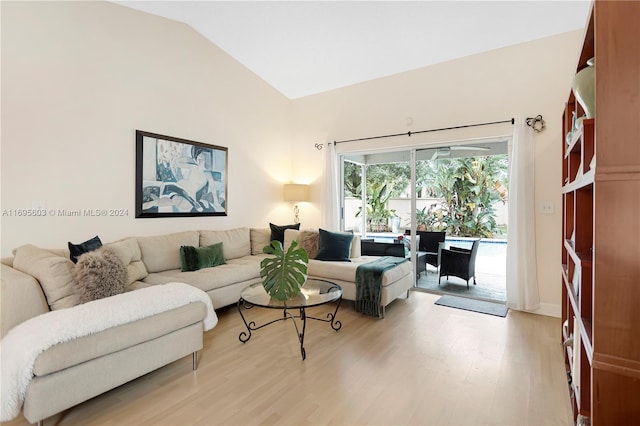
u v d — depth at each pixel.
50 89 2.84
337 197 5.11
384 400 1.95
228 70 4.52
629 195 1.02
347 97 4.97
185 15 3.62
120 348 1.88
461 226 4.23
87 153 3.09
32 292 1.90
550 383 2.12
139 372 1.98
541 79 3.50
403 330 3.02
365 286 3.42
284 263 2.59
